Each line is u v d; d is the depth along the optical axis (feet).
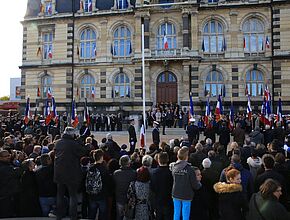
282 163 32.50
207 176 31.65
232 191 24.70
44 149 40.09
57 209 29.91
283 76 128.98
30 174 32.24
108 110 144.56
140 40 140.15
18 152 37.22
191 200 28.76
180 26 138.82
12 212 31.76
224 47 135.85
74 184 29.50
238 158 30.96
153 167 35.29
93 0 149.38
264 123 89.25
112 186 31.30
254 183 29.37
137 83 140.36
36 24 154.61
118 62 145.07
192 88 135.13
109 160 36.60
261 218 20.15
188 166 29.01
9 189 30.73
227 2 135.13
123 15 145.28
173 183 29.53
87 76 149.79
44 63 153.28
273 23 130.72
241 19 135.13
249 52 134.41
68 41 150.30
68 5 152.35
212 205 32.17
